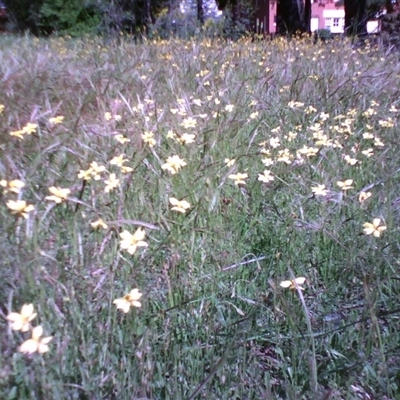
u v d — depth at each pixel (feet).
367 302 6.23
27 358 5.63
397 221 9.08
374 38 34.65
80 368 5.57
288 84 19.40
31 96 16.39
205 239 8.63
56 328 6.04
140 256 7.85
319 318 7.13
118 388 5.65
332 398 5.71
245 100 16.84
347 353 6.45
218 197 9.70
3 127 12.68
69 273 6.97
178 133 12.53
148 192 10.07
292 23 56.18
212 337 6.72
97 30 49.08
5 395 5.15
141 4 49.57
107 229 7.63
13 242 7.10
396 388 5.97
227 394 5.82
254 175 10.92
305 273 8.12
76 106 15.75
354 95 17.16
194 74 20.08
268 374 6.02
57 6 60.03
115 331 6.30
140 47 28.86
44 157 10.57
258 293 7.52
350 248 8.13
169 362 6.26
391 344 6.49
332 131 13.97
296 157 12.07
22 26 66.80
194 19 43.86
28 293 6.25
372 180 11.03
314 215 9.68
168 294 7.35
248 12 48.08
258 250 8.82
